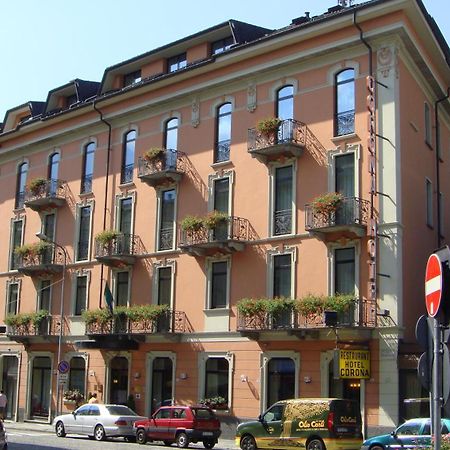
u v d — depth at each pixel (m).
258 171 29.56
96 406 28.58
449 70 30.59
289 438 22.05
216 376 29.59
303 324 26.41
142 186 34.09
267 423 22.78
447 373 7.40
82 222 36.97
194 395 29.97
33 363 38.06
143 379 32.00
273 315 27.08
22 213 40.91
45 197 37.97
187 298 31.09
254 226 29.27
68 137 38.59
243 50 29.83
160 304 32.22
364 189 26.33
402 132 26.64
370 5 26.19
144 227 33.59
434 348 7.52
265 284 28.42
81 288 36.22
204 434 25.30
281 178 28.91
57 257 37.56
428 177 29.34
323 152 27.58
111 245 34.06
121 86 37.00
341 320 25.41
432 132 30.69
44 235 35.47
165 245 32.53
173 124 33.41
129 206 34.66
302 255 27.55
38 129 39.97
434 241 29.19
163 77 32.78
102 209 35.78
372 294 25.19
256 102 30.09
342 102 27.53
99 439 27.73
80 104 37.19
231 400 28.64
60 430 29.27
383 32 26.25
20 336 37.56
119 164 35.44
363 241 26.03
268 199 28.98
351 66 27.44
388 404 24.33
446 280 7.41
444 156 32.19
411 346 24.19
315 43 28.09
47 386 37.00
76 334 35.78
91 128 37.19
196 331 30.44
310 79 28.53
